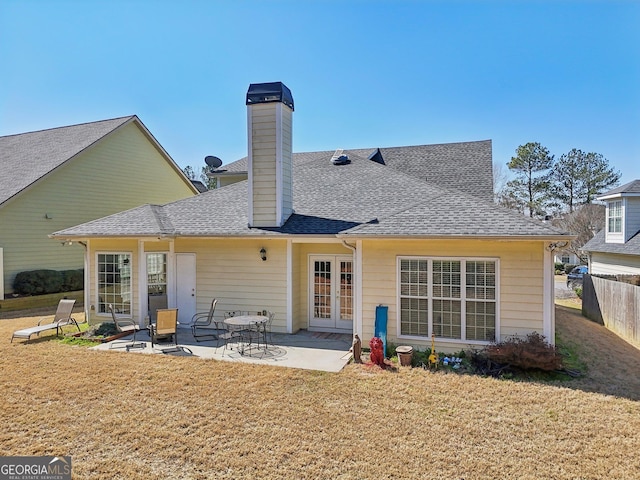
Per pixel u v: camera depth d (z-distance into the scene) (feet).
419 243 30.89
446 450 16.75
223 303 40.04
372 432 18.30
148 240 39.52
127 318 39.81
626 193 61.57
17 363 28.60
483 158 55.21
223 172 64.69
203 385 24.21
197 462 15.88
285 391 23.27
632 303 37.47
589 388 24.06
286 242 38.17
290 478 14.82
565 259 147.23
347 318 39.06
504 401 21.89
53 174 58.80
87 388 23.66
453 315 30.25
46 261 58.80
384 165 53.67
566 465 15.61
